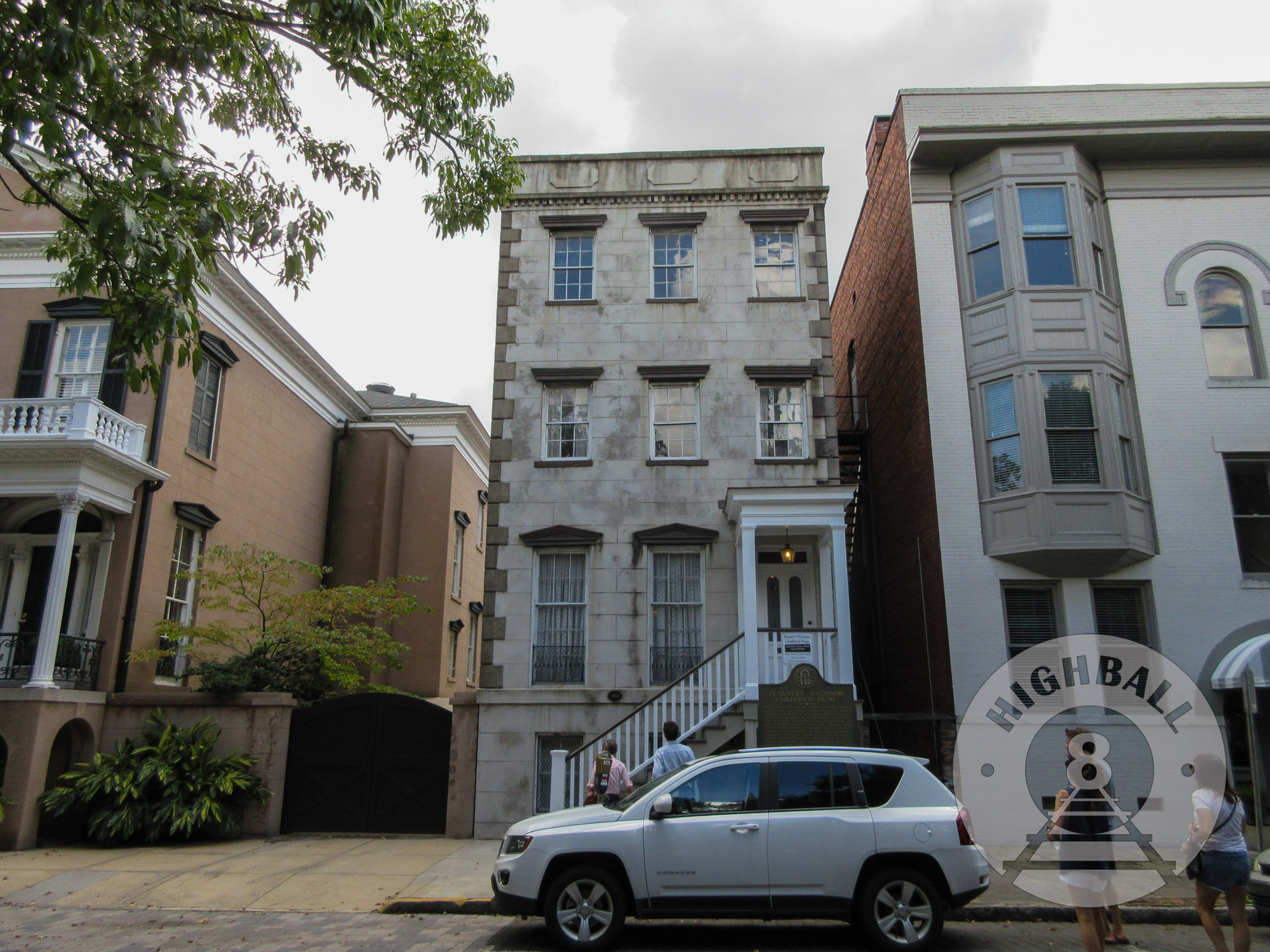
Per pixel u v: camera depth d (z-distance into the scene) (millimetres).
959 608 14664
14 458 14914
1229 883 6926
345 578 24453
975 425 15406
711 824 8125
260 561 17984
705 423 16625
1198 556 14734
